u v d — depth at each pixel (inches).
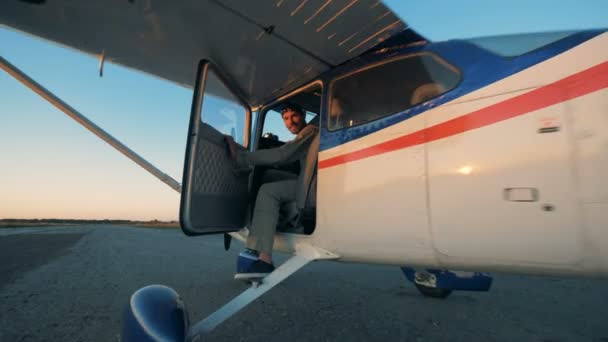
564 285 148.1
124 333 55.6
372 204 63.6
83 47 93.7
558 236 43.3
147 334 52.6
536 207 44.9
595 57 45.1
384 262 63.6
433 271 112.3
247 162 92.7
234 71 100.7
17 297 120.3
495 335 84.1
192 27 79.8
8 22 82.0
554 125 45.6
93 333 83.9
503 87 52.1
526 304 115.3
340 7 67.6
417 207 57.0
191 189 73.0
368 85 75.2
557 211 43.3
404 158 60.9
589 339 81.7
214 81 94.1
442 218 53.7
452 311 105.6
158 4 71.7
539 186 45.1
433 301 118.7
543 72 48.9
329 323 92.6
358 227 65.1
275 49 86.0
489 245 48.9
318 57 86.5
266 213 81.6
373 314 101.7
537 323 94.1
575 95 45.1
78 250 293.3
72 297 120.3
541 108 47.4
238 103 115.9
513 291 136.1
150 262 213.5
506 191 47.8
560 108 45.8
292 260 71.4
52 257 239.8
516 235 46.4
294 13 70.9
